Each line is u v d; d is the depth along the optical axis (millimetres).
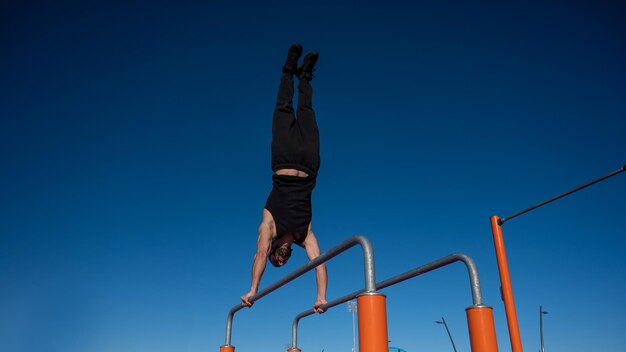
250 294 3938
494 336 2201
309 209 4520
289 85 5066
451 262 2523
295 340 5156
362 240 2176
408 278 2977
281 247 4320
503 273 7258
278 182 4465
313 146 4676
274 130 4766
